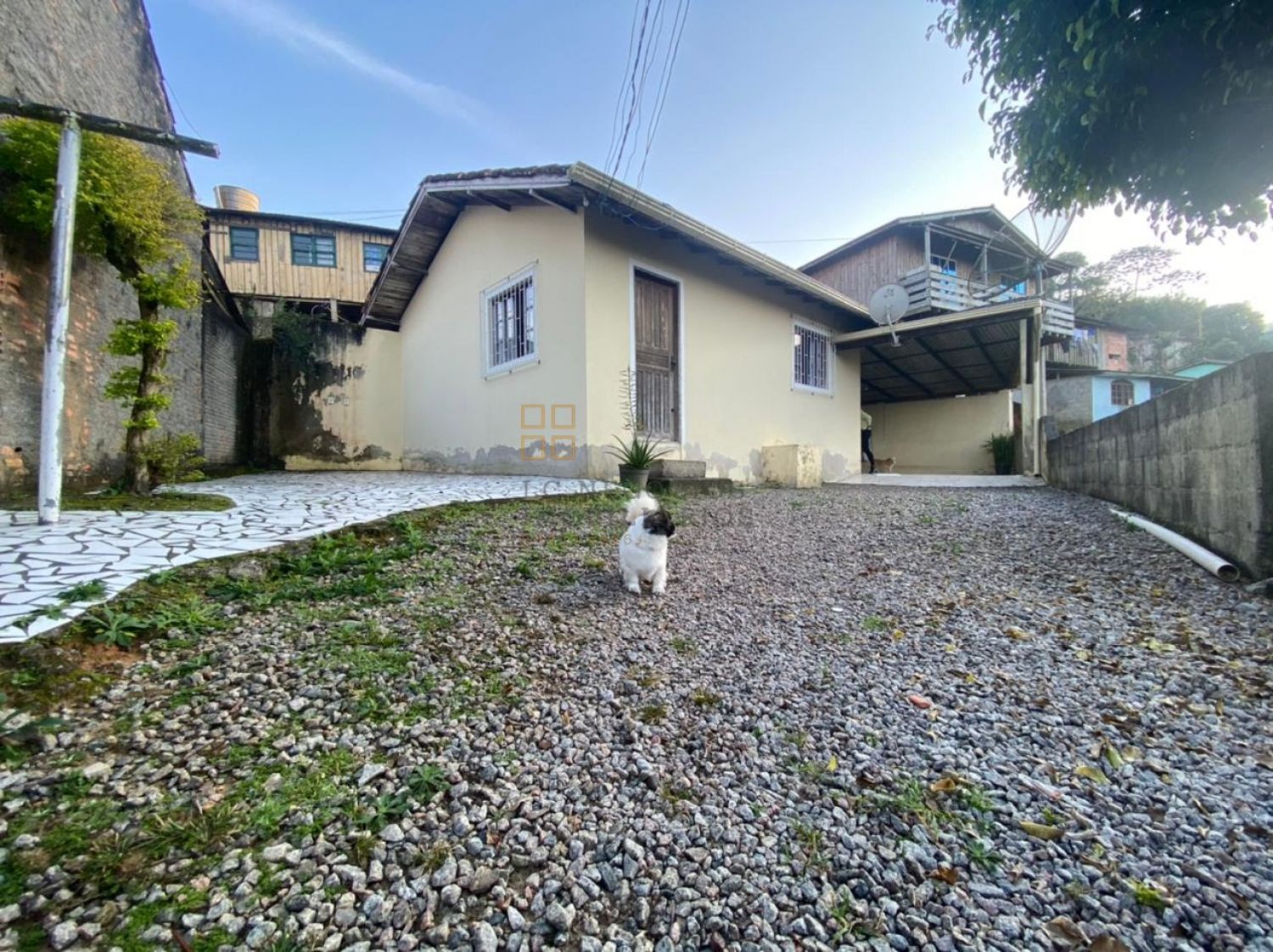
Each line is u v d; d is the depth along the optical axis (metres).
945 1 3.77
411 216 8.39
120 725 1.66
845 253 14.45
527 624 2.64
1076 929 1.15
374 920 1.11
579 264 6.39
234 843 1.26
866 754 1.75
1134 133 3.46
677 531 4.63
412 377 10.54
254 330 10.49
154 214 4.52
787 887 1.25
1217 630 2.62
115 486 4.98
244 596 2.63
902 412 14.45
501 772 1.59
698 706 2.02
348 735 1.70
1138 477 4.84
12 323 4.24
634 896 1.22
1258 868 1.31
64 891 1.10
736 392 8.24
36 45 4.46
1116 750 1.79
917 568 3.70
